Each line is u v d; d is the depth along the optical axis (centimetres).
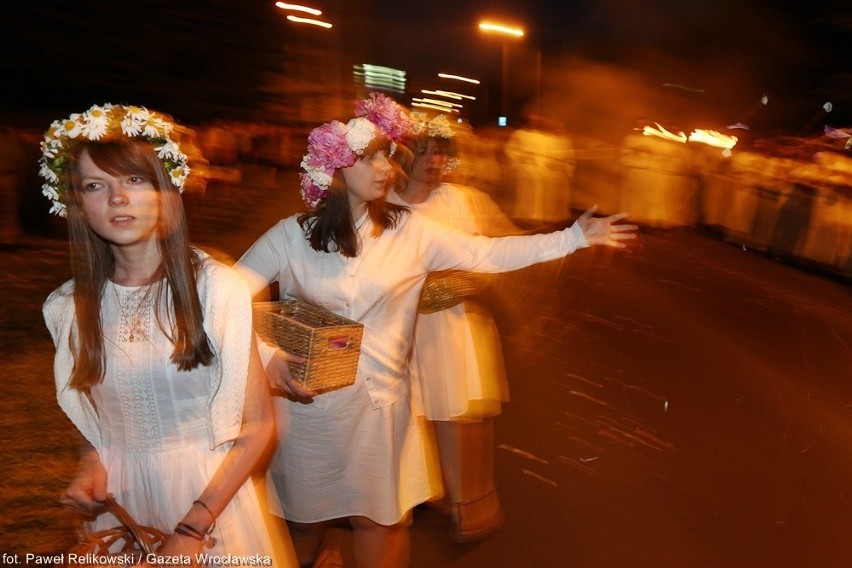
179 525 217
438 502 451
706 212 1809
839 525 446
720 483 489
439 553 401
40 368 626
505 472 494
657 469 504
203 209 1648
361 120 303
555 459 513
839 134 1461
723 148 1808
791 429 582
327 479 316
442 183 441
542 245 330
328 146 297
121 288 216
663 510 453
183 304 213
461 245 328
